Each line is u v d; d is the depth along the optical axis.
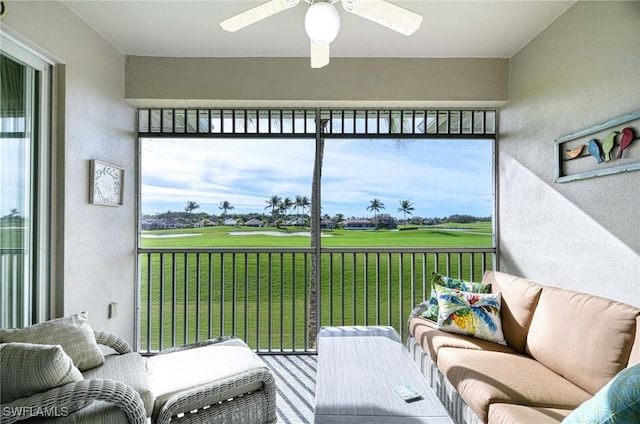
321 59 2.21
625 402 0.92
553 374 1.87
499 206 3.48
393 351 2.20
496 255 3.50
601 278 2.18
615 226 2.08
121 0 2.44
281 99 3.30
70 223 2.54
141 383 1.79
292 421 2.29
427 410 1.53
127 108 3.33
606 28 2.15
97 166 2.84
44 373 1.49
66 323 2.04
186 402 1.75
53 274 2.44
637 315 1.61
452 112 3.60
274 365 3.16
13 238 2.16
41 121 2.37
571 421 1.07
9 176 2.14
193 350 2.32
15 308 2.18
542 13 2.57
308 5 2.49
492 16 2.62
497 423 1.52
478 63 3.31
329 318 3.61
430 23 2.71
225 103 3.38
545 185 2.74
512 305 2.39
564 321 1.95
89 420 1.53
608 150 2.11
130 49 3.16
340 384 1.76
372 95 3.30
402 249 3.52
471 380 1.81
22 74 2.24
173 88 3.28
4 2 1.98
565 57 2.52
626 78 2.00
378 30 2.82
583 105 2.34
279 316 3.66
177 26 2.79
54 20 2.38
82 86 2.67
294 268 3.51
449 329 2.49
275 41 3.02
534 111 2.90
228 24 1.81
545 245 2.75
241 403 1.93
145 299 3.59
